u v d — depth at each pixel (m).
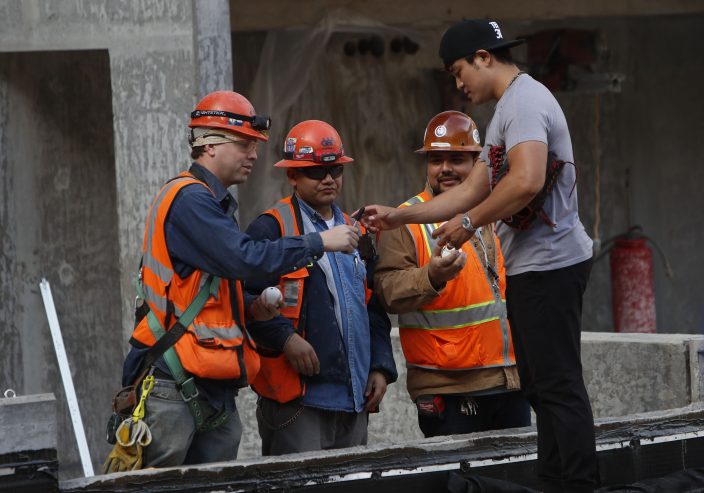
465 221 9.91
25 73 18.56
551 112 9.98
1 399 9.45
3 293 18.34
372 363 12.34
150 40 16.05
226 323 10.71
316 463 10.56
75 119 19.00
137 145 16.12
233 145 11.00
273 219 11.99
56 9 16.44
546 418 10.43
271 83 22.41
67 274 18.92
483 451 11.39
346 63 23.52
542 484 10.58
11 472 9.33
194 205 10.48
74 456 18.95
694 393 13.93
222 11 16.25
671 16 28.02
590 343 14.73
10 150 18.41
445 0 22.25
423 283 11.98
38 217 18.67
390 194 24.03
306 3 21.39
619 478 11.97
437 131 12.86
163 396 10.58
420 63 24.14
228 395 10.89
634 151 28.02
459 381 12.59
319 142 11.95
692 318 28.59
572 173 10.15
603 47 25.38
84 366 19.08
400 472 10.95
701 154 28.52
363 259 12.52
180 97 16.00
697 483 11.99
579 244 10.20
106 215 19.30
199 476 10.09
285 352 11.56
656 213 28.28
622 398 14.52
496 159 10.13
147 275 10.67
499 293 12.73
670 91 28.27
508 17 22.67
